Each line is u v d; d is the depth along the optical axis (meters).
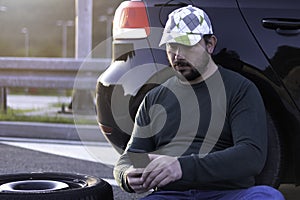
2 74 9.00
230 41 3.94
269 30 3.92
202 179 2.79
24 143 7.28
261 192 2.84
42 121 8.17
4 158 6.30
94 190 3.02
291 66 3.91
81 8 9.38
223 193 2.99
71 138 7.55
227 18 3.95
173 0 4.02
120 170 2.96
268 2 3.95
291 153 4.06
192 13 2.96
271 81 3.93
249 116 2.92
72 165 5.95
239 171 2.81
